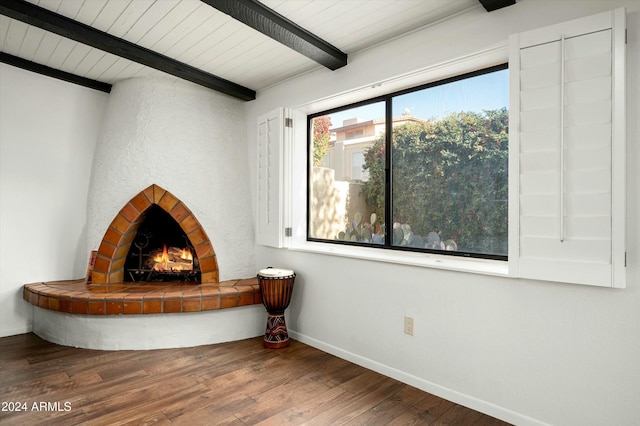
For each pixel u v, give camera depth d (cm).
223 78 332
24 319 325
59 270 341
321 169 334
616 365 166
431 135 255
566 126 172
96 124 359
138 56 272
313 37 248
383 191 285
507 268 209
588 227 167
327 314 294
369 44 261
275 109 329
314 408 209
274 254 345
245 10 208
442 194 249
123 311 286
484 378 205
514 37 188
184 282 345
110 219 331
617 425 165
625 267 160
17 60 304
